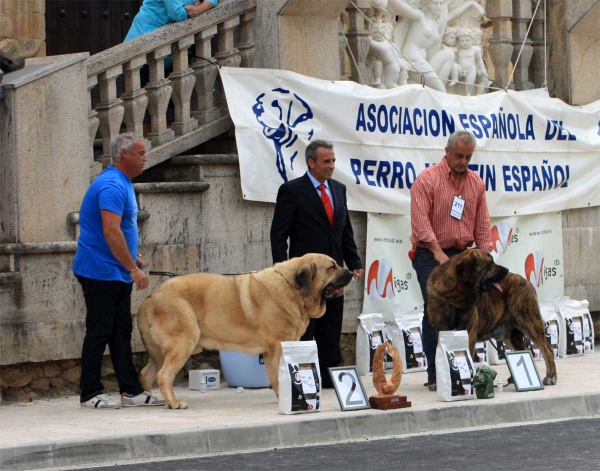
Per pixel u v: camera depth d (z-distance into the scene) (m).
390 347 9.45
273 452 8.27
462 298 10.20
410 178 12.90
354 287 12.45
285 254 10.62
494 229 13.62
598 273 14.75
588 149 14.62
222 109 12.28
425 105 13.12
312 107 12.17
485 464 7.58
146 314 9.84
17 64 11.05
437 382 9.84
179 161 11.69
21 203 10.41
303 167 12.10
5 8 13.49
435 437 8.85
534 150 14.04
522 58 14.82
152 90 11.73
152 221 11.18
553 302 13.31
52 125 10.62
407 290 12.84
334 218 10.66
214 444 8.36
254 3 12.39
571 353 13.25
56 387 10.62
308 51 12.50
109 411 9.59
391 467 7.54
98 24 15.31
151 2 12.65
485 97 13.73
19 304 10.21
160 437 8.18
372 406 9.38
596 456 7.82
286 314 9.70
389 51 13.54
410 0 13.84
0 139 10.45
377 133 12.64
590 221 14.73
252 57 12.45
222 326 9.77
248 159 11.66
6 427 8.72
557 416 9.98
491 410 9.64
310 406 9.23
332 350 10.95
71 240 10.74
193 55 12.65
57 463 7.81
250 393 10.78
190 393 10.84
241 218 11.77
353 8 13.19
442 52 14.27
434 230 10.73
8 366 10.27
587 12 14.63
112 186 9.50
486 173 13.56
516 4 14.76
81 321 10.59
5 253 10.20
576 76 14.91
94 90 14.34
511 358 10.55
